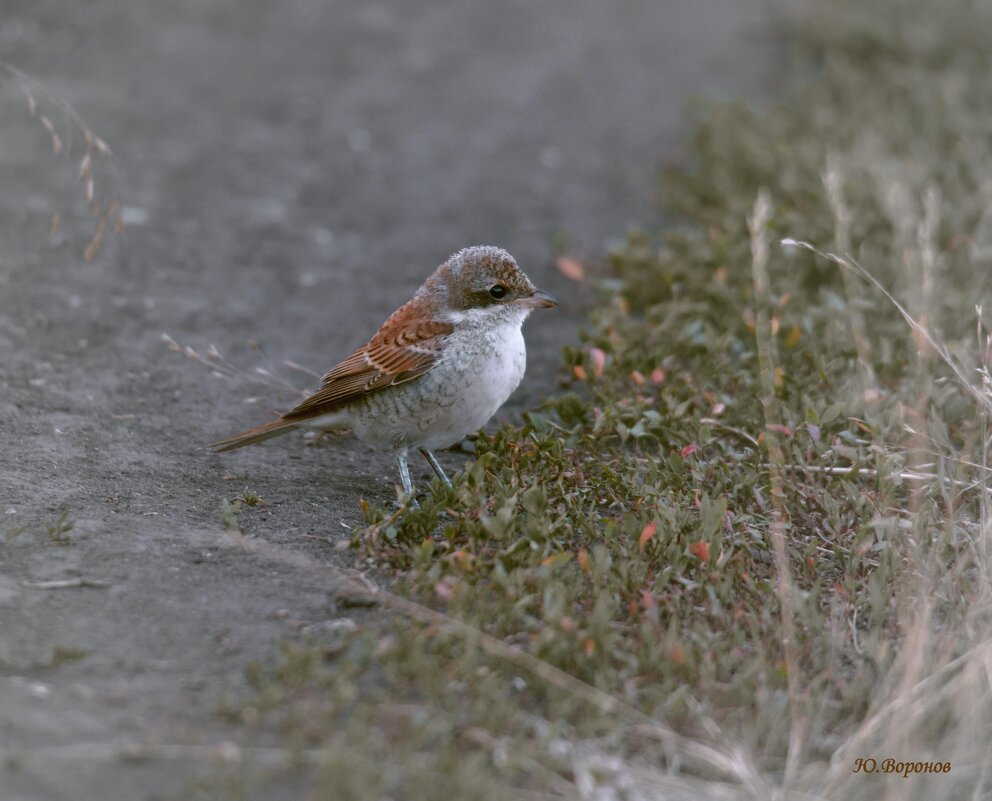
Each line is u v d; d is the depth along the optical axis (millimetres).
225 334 14539
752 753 7520
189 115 22328
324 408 10836
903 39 23625
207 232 17641
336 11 29484
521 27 28969
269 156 20766
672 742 7484
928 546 9492
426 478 11570
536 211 19047
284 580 9227
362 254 17312
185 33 27031
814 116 20281
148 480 10852
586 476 10734
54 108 21844
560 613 8266
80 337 14039
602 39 28094
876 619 8641
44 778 6797
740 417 11680
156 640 8320
